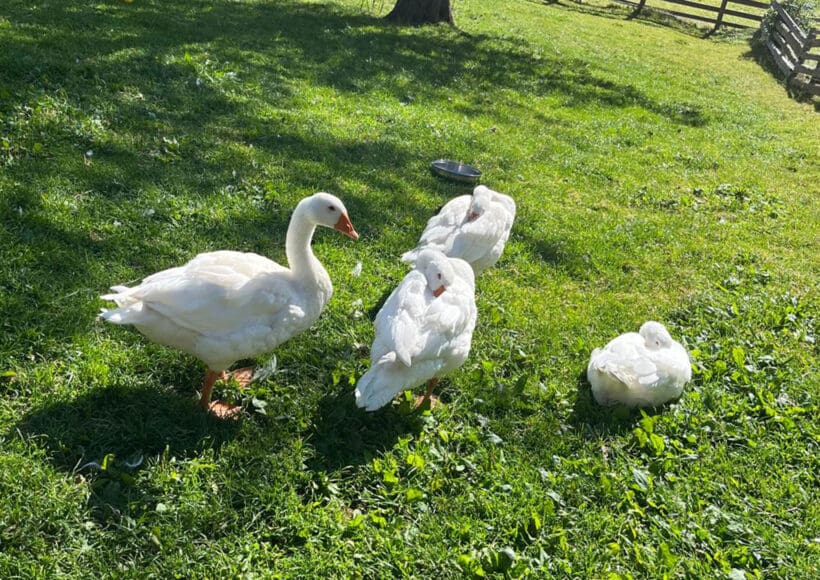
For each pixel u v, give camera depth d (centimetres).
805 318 291
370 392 167
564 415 211
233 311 167
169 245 242
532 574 156
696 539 174
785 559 172
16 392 172
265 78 437
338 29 616
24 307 196
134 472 160
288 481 166
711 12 1320
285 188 303
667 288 301
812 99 747
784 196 441
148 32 468
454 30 723
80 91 337
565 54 733
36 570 135
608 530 171
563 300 276
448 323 180
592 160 441
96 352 189
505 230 255
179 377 192
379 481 173
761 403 229
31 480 150
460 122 453
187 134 327
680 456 202
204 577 142
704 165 475
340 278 252
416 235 296
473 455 188
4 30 398
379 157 366
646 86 673
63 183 259
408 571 152
